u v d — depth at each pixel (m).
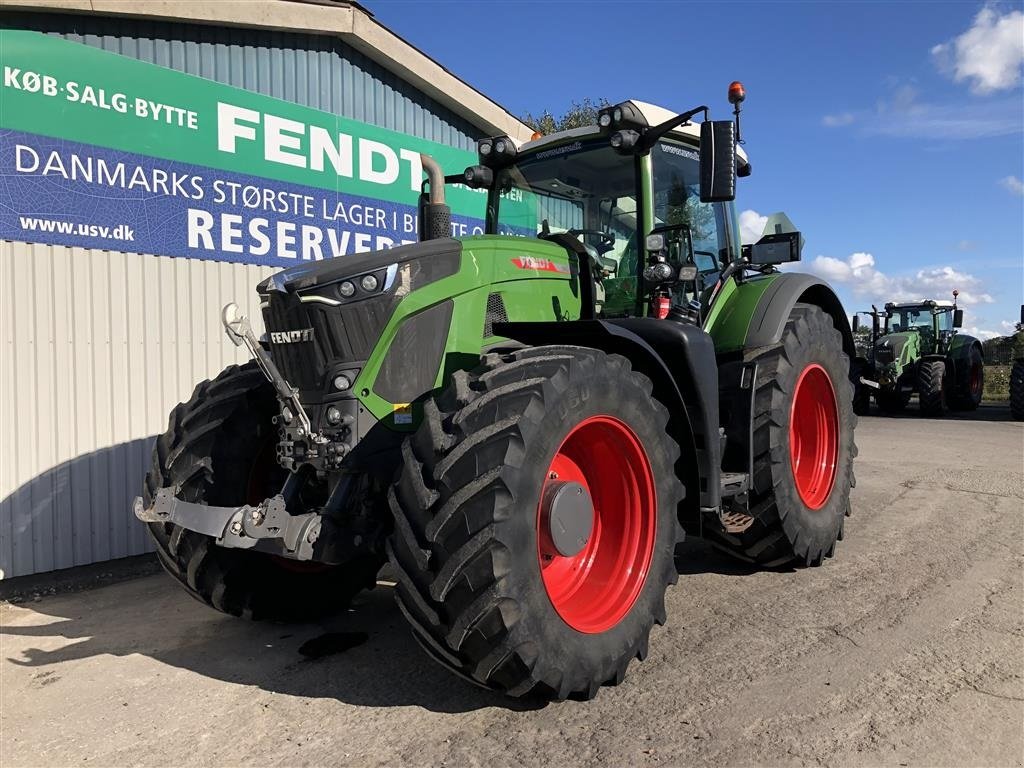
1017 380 12.77
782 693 2.76
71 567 4.73
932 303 15.79
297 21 5.80
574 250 3.78
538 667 2.44
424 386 2.96
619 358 2.93
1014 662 2.99
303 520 2.61
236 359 5.53
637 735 2.48
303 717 2.71
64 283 4.67
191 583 3.39
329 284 2.79
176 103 5.18
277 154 5.83
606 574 2.96
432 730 2.57
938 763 2.30
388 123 6.85
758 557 4.17
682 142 4.20
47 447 4.61
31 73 4.50
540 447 2.49
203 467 3.33
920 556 4.48
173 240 5.20
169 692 2.96
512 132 8.17
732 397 4.01
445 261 3.07
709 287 4.37
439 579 2.34
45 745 2.56
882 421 13.00
